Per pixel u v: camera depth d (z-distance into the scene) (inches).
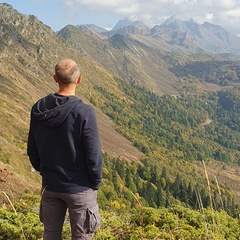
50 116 135.5
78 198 138.5
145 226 247.0
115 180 4421.8
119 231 244.2
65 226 230.2
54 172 138.4
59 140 135.9
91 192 142.0
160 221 249.1
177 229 228.8
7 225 222.7
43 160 139.9
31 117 144.0
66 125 134.8
